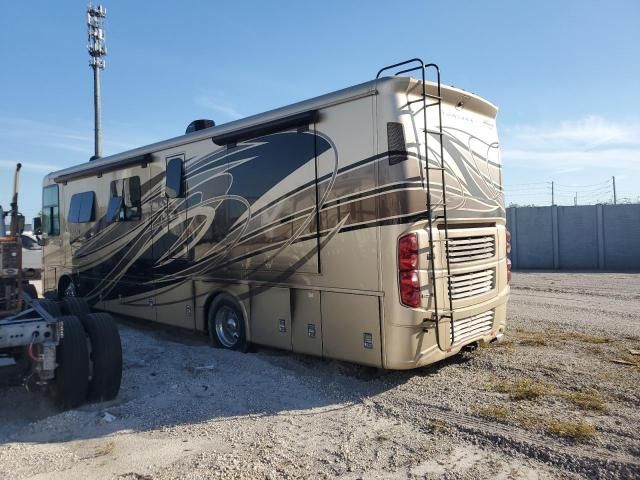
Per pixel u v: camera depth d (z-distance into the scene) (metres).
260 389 5.58
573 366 5.97
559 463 3.77
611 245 18.41
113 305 9.36
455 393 5.24
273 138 6.38
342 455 4.02
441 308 5.45
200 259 7.46
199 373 6.20
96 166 9.59
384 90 5.28
